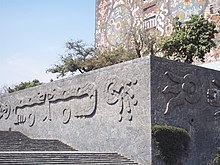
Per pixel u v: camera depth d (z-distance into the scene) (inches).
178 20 1258.6
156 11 1363.2
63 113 987.9
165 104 769.6
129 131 780.6
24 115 1169.4
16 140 946.7
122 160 753.0
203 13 1200.2
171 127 760.3
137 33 1374.3
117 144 804.0
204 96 848.9
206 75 862.5
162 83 772.0
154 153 730.2
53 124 1023.0
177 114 786.8
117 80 827.4
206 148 829.2
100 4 1640.0
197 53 1050.1
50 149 883.4
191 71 832.3
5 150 813.9
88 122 899.4
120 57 1400.1
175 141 761.6
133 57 1357.0
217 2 1166.3
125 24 1489.9
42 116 1075.3
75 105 948.6
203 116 838.5
